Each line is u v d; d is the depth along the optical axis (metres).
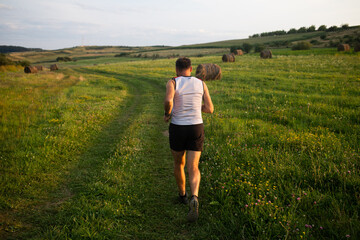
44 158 4.30
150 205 2.96
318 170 3.17
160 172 3.93
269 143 4.69
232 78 16.83
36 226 2.54
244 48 71.69
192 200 2.32
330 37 87.56
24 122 6.61
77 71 38.94
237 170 3.48
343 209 2.41
